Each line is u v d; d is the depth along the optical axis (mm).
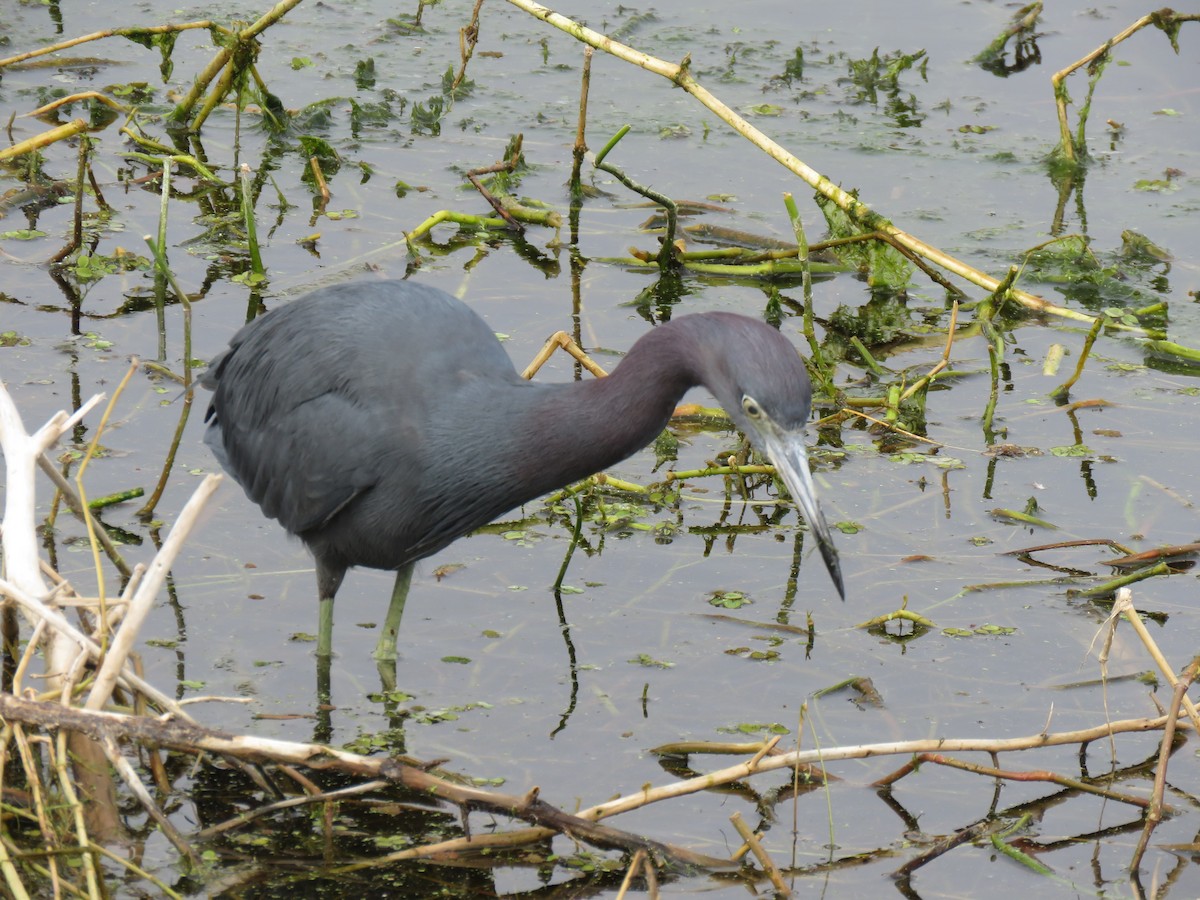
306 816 8062
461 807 7551
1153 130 18266
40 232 14539
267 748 7395
